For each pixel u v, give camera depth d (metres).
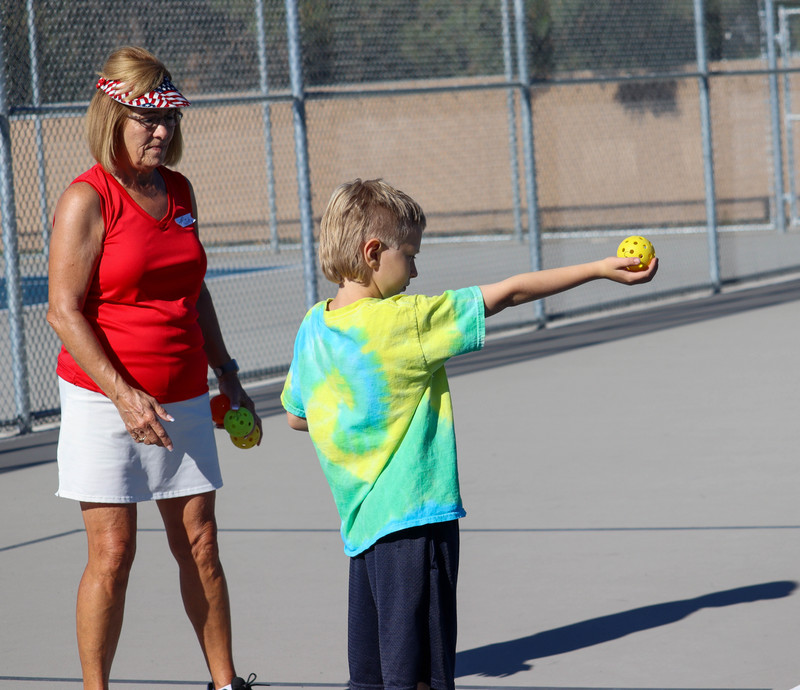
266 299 26.38
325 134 42.25
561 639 6.94
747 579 7.77
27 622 7.65
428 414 5.05
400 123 43.22
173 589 8.22
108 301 5.84
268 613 7.60
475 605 7.57
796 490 9.84
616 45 27.89
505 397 14.52
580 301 23.44
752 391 14.10
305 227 16.62
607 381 15.20
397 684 5.03
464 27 25.20
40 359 18.56
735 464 10.80
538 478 10.64
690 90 41.56
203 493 6.11
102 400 5.79
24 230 27.98
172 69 18.20
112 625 5.94
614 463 11.05
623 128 42.69
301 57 16.47
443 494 5.04
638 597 7.55
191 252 6.05
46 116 14.80
